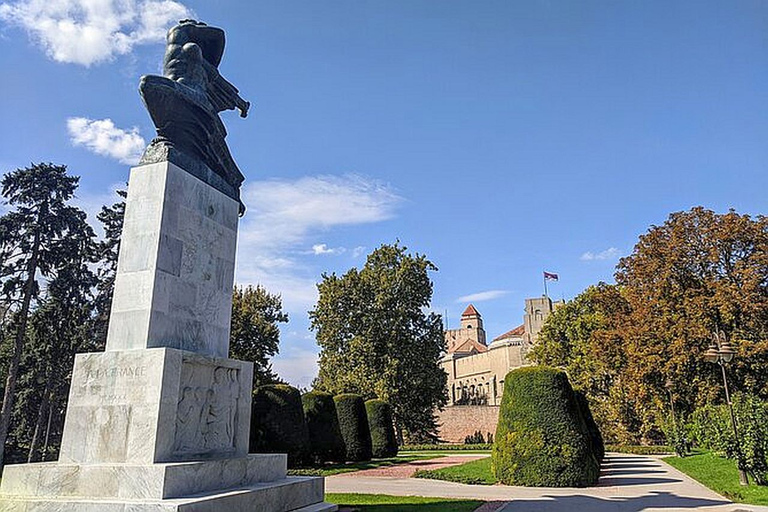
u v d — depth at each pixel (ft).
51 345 110.01
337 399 96.17
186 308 31.73
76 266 111.86
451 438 219.20
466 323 410.93
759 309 95.96
